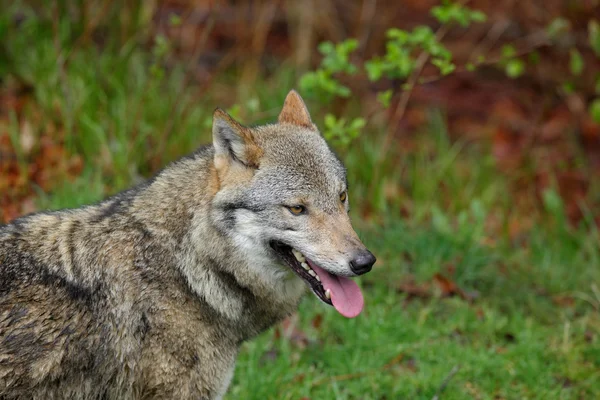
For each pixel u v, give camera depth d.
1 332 6.79
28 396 6.95
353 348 10.41
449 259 12.56
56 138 13.33
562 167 16.38
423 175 14.86
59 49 13.59
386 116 16.75
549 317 11.59
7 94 14.41
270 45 18.56
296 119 8.37
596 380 10.12
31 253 7.12
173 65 16.38
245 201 7.39
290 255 7.71
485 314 11.40
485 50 19.09
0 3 15.68
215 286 7.46
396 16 19.31
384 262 12.27
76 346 7.05
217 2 14.15
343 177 7.90
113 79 14.31
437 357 10.31
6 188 12.18
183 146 13.70
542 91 18.67
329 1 18.80
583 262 13.20
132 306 7.21
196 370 7.46
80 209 7.62
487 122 17.55
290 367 10.00
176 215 7.44
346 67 11.62
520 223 14.73
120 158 12.80
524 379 10.10
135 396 7.40
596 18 18.94
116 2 15.85
